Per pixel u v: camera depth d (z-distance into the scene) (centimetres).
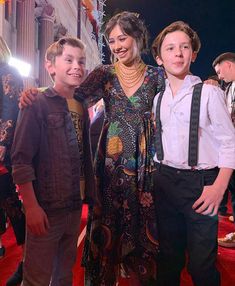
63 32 1209
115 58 223
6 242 350
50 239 174
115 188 206
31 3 852
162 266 197
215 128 177
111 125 208
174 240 195
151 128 204
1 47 241
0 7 723
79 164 182
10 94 233
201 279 185
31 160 167
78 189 181
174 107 184
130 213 204
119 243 208
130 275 218
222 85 361
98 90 216
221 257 318
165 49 184
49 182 171
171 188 188
